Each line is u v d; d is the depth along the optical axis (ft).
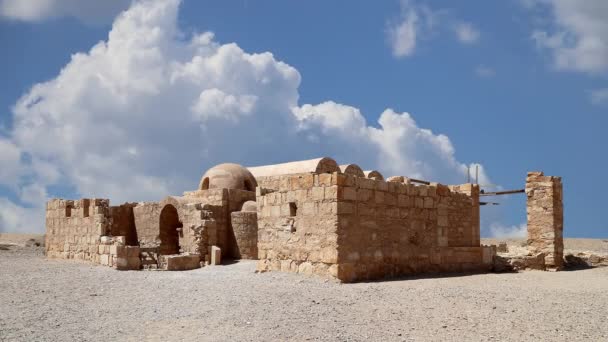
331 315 32.94
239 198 94.99
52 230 88.12
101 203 74.18
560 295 43.62
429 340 27.96
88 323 31.89
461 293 42.19
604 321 33.35
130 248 65.46
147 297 40.45
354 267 49.80
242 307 34.78
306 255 51.80
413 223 58.03
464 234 71.61
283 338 27.68
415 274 57.72
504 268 72.13
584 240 155.12
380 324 31.07
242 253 89.66
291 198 54.08
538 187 78.48
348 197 50.21
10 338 28.25
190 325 30.66
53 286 46.57
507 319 33.17
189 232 85.05
